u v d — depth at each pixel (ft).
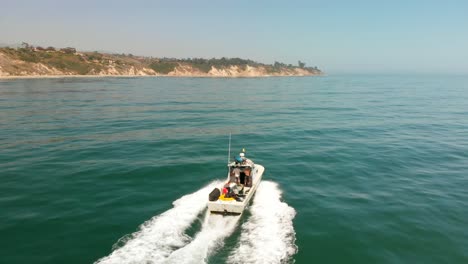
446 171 80.12
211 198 50.03
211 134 121.60
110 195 61.36
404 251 44.86
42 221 50.52
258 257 39.93
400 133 128.57
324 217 54.19
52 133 116.57
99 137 111.86
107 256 40.24
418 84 579.48
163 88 361.92
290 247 44.06
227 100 250.16
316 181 72.13
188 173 75.56
